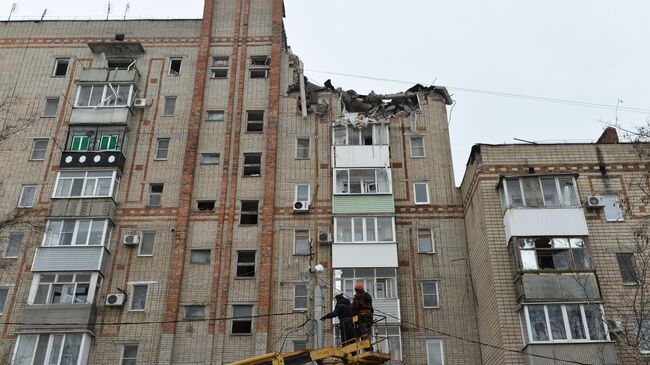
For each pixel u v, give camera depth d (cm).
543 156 2766
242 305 2806
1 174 3122
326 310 2752
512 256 2533
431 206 3055
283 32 3656
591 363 2286
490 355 2552
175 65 3509
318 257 2906
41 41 3538
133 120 3300
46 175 3127
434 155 3200
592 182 2711
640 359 2155
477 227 2762
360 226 2952
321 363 1736
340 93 3397
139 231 2991
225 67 3459
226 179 3103
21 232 2967
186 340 2714
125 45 3466
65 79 3419
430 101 3378
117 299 2784
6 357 2653
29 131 3247
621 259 2548
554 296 2408
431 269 2889
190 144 3180
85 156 3130
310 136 3262
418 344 2712
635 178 2709
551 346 2325
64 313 2717
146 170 3152
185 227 2959
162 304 2802
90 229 2947
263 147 3206
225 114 3300
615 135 3120
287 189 3102
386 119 3303
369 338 1695
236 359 2675
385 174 3091
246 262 2927
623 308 2422
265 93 3372
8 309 2773
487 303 2597
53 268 2825
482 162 2762
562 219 2569
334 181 3069
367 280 2817
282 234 2977
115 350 2698
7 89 3375
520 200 2627
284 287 2839
